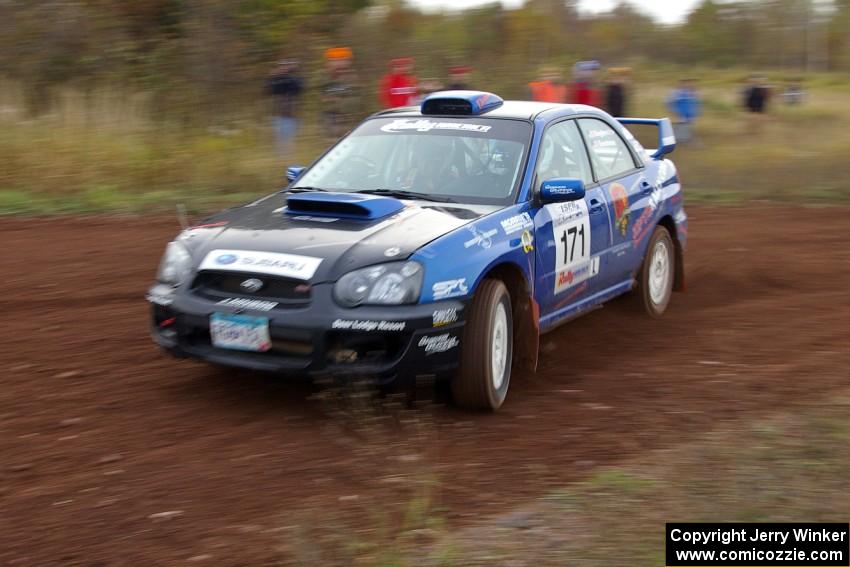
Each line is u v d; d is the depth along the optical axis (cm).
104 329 660
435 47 2036
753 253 980
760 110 2206
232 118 1608
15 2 1731
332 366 466
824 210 1283
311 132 1561
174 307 493
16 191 1215
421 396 523
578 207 599
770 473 408
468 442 466
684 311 749
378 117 638
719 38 4122
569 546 346
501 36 2161
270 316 467
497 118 606
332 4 1923
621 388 554
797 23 4253
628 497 388
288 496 398
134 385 540
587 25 2734
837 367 592
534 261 543
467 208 538
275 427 477
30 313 705
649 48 3831
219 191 1272
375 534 361
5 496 397
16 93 1567
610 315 718
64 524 372
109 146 1354
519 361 551
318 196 533
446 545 348
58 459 436
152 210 1155
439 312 468
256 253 487
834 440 444
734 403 524
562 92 1561
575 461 441
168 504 390
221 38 1712
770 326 698
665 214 726
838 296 798
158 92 1647
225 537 361
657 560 334
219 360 484
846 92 3441
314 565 333
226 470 425
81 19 1730
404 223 504
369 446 452
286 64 1472
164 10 1780
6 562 344
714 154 1706
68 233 1027
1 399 516
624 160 696
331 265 469
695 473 411
